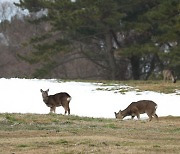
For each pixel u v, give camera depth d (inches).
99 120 2551.7
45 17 6461.6
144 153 1569.9
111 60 6550.2
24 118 2456.9
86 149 1624.0
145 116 3129.9
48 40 7731.3
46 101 2839.6
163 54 5644.7
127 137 1961.1
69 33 6412.4
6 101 3654.0
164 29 5762.8
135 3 6279.5
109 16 5959.6
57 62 6565.0
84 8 5772.6
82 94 3978.8
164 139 1923.0
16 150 1626.5
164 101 3663.9
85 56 6983.3
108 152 1572.3
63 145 1704.0
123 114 2736.2
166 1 5743.1
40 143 1740.9
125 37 6712.6
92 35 6481.3
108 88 4261.8
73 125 2290.8
